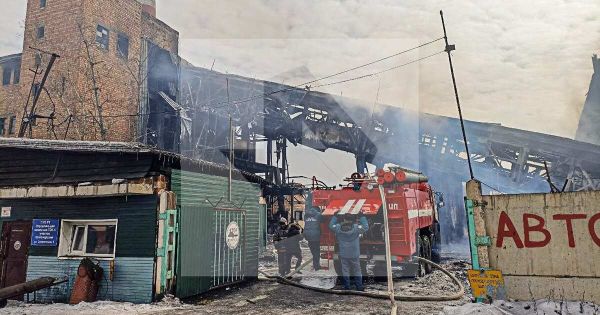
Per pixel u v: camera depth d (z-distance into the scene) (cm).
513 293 536
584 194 515
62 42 2280
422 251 1041
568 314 480
